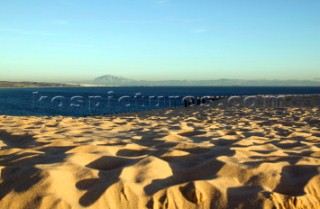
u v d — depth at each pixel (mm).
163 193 2773
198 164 3465
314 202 2816
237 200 2754
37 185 2691
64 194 2639
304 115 10672
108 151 3910
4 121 7734
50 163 3303
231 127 7121
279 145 4832
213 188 2896
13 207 2506
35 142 4590
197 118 10250
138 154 3971
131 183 2857
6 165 3412
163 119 9719
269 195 2736
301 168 3371
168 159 3727
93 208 2525
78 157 3488
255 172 3215
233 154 3830
